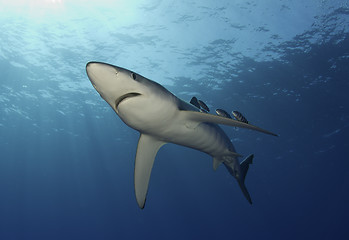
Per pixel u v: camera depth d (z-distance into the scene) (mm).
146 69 14719
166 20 11977
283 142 22000
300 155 24625
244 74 14711
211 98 16766
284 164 27156
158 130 2908
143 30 12438
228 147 4215
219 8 11422
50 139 25562
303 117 18031
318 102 16328
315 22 11703
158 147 3340
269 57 13602
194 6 11352
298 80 14727
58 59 14422
